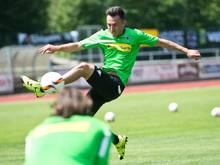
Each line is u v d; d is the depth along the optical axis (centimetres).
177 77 10175
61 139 1146
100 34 2131
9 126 4822
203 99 6562
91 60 10244
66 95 1183
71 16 15150
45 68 10475
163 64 10100
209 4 15000
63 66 10612
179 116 4862
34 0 14800
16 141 3775
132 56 2136
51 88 1970
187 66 10262
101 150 1150
